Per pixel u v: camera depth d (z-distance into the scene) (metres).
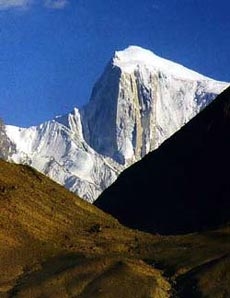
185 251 142.88
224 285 129.50
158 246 147.25
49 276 132.25
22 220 146.25
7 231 142.88
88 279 130.75
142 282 130.00
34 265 136.75
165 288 131.38
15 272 135.38
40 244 142.00
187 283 131.62
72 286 129.75
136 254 143.50
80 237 147.50
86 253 139.00
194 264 136.75
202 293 128.75
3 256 138.00
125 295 127.94
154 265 138.62
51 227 147.88
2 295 129.75
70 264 134.88
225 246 144.38
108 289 128.62
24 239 142.38
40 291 129.38
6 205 147.62
